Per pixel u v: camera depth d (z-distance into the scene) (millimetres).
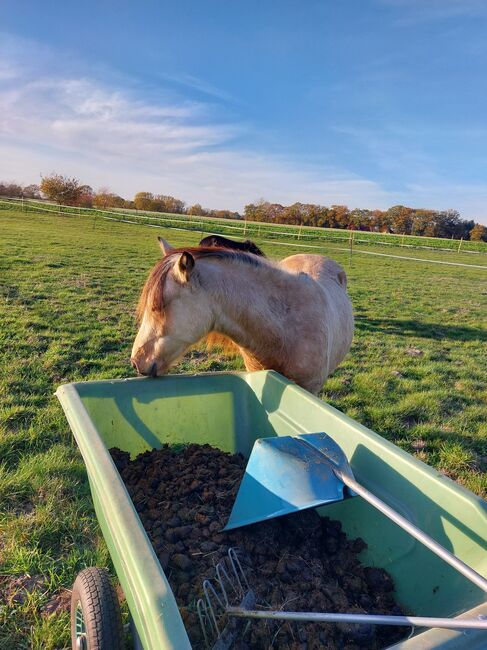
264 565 2002
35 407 4289
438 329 9648
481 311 12047
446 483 1753
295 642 1646
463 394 5750
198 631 1687
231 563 1820
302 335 2965
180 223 39125
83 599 1683
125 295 10117
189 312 2588
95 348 6262
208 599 1611
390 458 1996
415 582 1872
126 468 2596
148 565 1248
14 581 2463
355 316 10227
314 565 2045
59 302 8805
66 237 21844
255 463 2113
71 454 3568
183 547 2062
